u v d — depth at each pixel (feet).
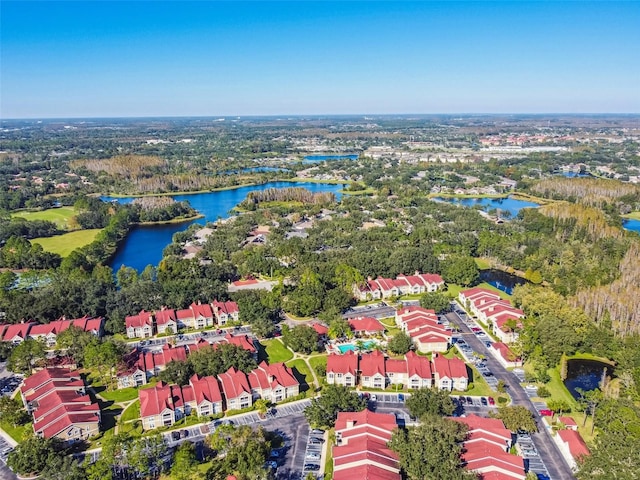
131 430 561.43
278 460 510.17
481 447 494.59
